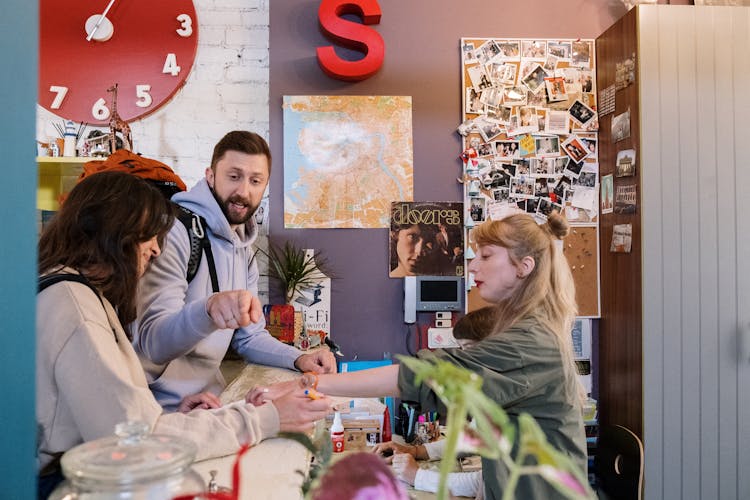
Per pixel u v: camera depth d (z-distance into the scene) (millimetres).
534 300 1487
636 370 2701
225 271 1841
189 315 1289
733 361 2654
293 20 3020
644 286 2645
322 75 3033
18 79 586
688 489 2625
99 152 2648
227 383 1874
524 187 3096
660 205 2654
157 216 1151
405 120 3059
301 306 2984
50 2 2898
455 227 3074
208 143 3020
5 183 581
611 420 2967
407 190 3057
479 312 2053
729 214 2660
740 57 2676
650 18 2654
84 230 1083
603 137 3061
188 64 2988
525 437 422
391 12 3064
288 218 3018
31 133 595
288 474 949
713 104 2666
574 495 403
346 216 3037
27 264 591
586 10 3121
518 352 1348
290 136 3018
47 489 961
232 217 1964
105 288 1101
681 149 2656
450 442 457
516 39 3090
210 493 572
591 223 3098
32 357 591
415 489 1988
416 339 3070
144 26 2969
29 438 589
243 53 3031
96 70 2936
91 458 541
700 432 2639
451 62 3084
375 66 2955
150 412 959
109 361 951
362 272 3049
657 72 2650
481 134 3082
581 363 3078
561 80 3107
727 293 2652
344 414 2275
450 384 461
